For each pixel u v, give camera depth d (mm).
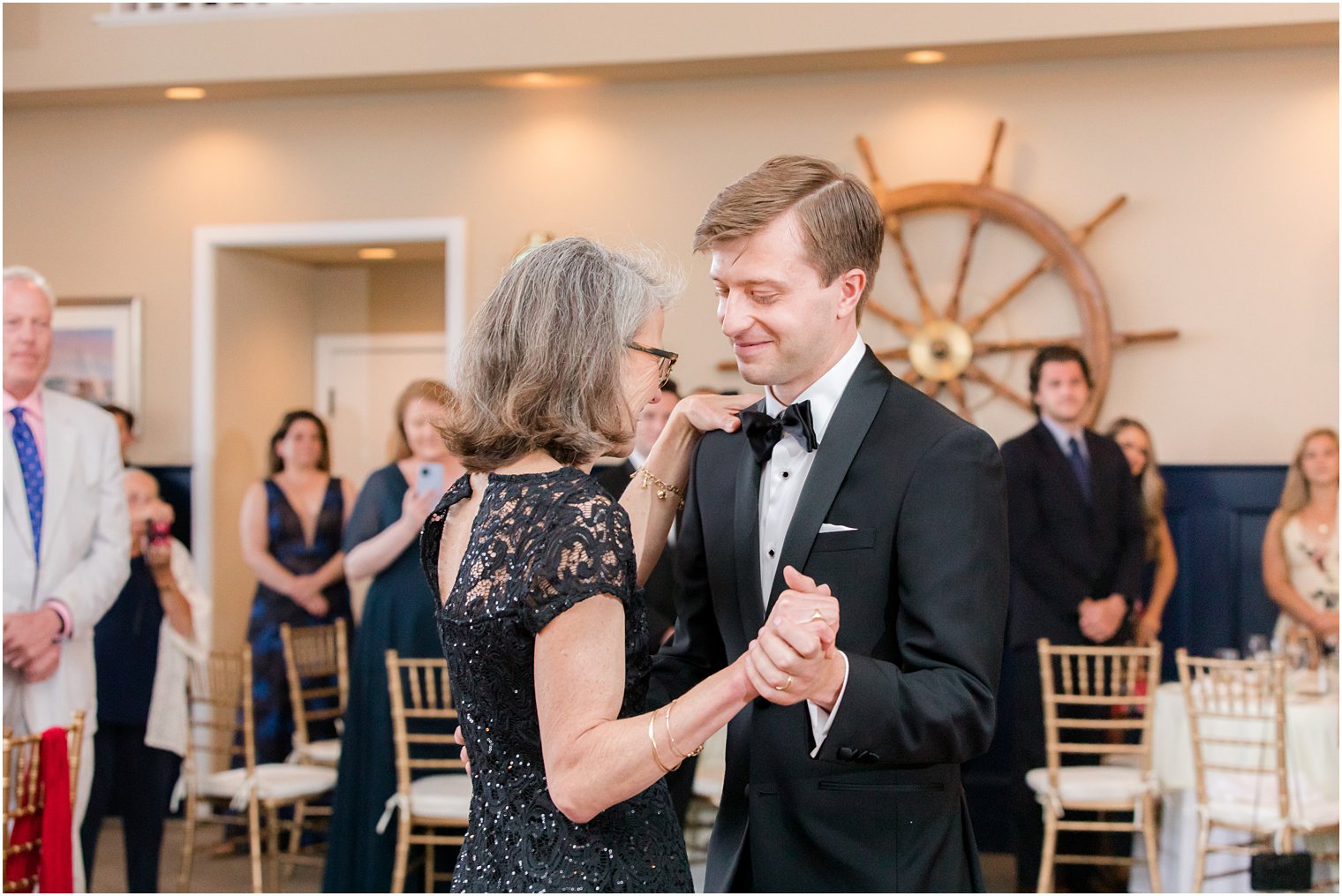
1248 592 5199
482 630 1383
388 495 4270
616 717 1350
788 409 1662
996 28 5082
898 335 5469
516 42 5395
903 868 1592
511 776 1422
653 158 5660
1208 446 5301
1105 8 5020
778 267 1580
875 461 1622
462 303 5766
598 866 1407
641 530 1813
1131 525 4734
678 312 5586
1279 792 3791
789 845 1627
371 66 5496
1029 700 4633
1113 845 4656
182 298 6016
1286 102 5270
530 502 1396
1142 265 5355
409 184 5836
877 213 1643
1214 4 4961
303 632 5121
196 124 6012
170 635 4574
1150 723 4051
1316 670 4242
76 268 6090
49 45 5715
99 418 3604
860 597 1602
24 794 2689
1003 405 5398
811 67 5438
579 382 1440
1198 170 5320
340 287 7078
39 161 6121
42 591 3385
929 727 1445
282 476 5652
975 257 5449
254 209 5957
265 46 5570
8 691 3336
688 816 3953
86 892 3697
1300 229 5266
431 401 4312
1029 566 4688
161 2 5750
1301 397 5254
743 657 1308
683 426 1842
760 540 1703
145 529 4691
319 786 4293
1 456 3324
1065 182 5391
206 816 5699
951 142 5453
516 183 5762
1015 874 4699
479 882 1424
